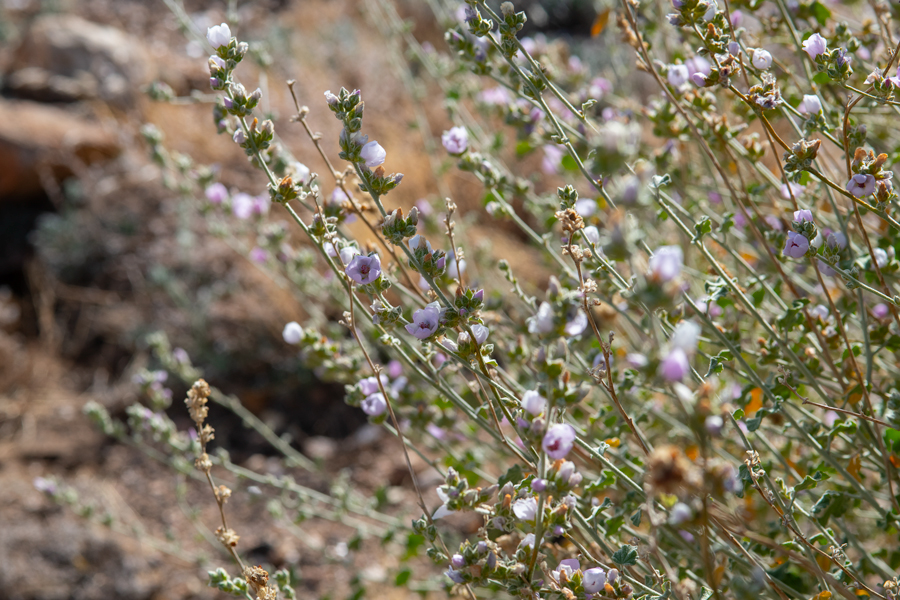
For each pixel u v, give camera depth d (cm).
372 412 199
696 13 172
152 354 463
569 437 129
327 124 623
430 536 165
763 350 197
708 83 166
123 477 404
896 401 171
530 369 207
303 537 288
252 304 468
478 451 270
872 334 194
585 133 224
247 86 659
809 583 193
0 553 347
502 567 144
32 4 916
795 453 235
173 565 349
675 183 251
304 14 838
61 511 380
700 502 107
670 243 295
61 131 627
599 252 172
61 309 516
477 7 177
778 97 165
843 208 221
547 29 773
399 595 316
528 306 223
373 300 159
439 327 150
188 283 495
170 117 647
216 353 452
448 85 332
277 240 288
